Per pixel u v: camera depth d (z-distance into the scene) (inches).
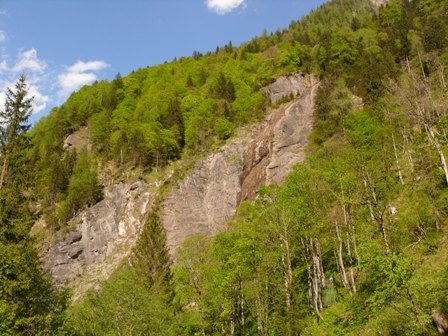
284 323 1232.2
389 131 1953.7
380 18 4970.5
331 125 2659.9
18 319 977.5
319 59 4372.5
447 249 1034.1
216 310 1565.0
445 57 2413.9
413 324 735.7
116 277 1567.4
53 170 3836.1
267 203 1501.0
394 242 1113.4
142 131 3828.7
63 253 3152.1
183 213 3056.1
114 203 3405.5
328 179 1459.2
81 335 1323.8
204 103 3996.1
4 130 1243.8
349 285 1336.1
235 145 3494.1
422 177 1401.3
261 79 4419.3
